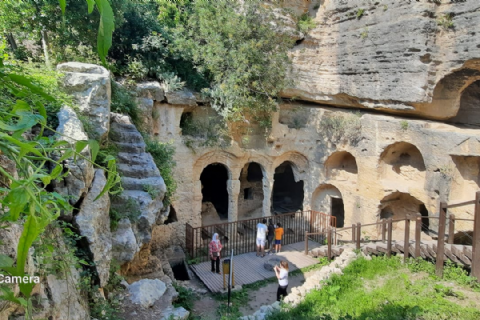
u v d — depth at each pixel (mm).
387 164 17172
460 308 8539
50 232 5359
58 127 7074
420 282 10414
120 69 15820
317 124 19578
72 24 13906
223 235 18547
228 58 15875
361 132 17516
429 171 15000
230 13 15734
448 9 13648
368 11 15875
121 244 7773
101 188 7230
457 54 13570
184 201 17172
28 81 1638
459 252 10844
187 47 16234
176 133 16578
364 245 13781
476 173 14164
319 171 19781
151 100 15047
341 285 10531
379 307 8914
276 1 17922
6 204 1436
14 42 14867
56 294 4926
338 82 17812
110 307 6809
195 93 17016
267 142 19172
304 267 14828
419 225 11742
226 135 17766
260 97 17141
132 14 16578
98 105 8953
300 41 18703
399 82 14984
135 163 9680
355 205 18234
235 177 18797
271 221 18391
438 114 15609
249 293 12844
